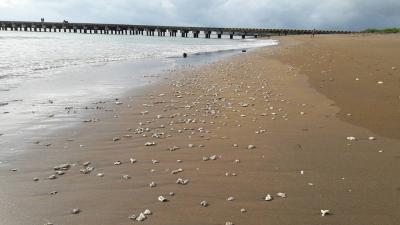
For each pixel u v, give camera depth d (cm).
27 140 812
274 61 2506
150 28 11669
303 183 584
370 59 2195
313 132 865
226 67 2269
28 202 525
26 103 1184
